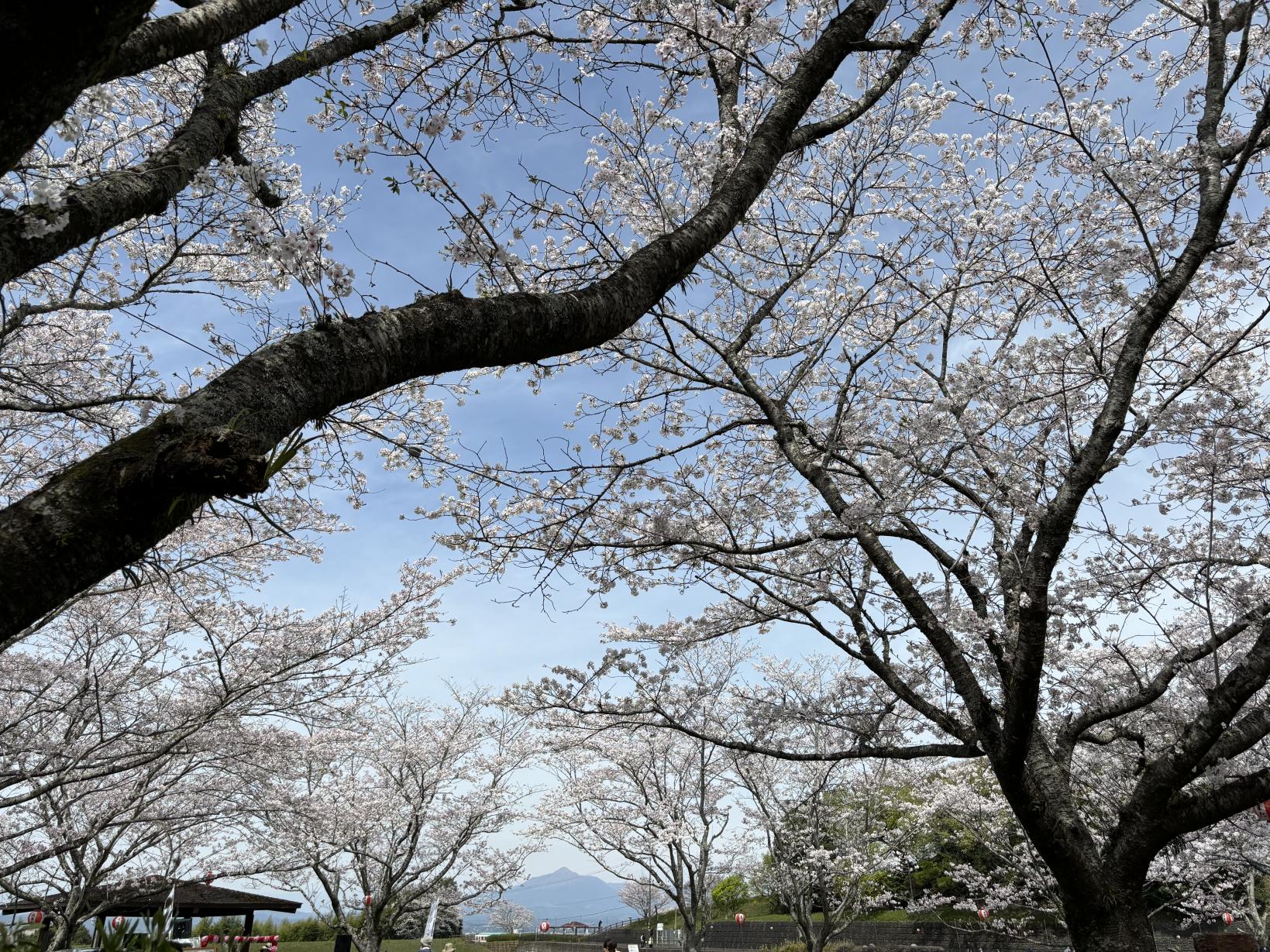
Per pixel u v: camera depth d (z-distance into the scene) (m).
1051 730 7.21
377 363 1.88
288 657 8.79
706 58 5.45
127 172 2.61
